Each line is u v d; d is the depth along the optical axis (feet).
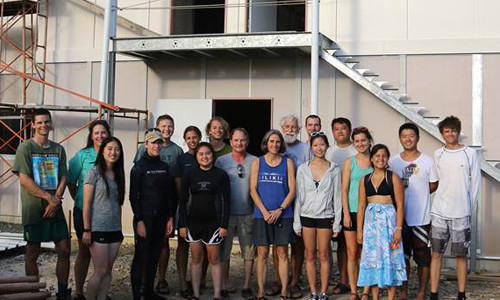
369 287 18.60
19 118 31.53
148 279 18.67
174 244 28.99
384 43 27.96
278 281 20.21
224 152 20.25
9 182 32.58
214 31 35.99
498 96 26.45
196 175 18.44
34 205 17.54
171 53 28.66
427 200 18.56
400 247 17.62
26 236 17.62
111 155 17.28
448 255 25.34
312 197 18.37
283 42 26.00
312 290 18.53
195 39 27.07
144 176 18.43
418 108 26.02
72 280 21.83
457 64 26.99
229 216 19.03
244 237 19.31
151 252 18.61
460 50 26.94
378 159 17.74
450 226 18.80
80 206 18.12
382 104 27.40
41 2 32.55
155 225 18.56
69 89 31.91
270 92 29.09
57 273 18.31
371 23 28.30
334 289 20.16
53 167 17.95
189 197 18.58
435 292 18.80
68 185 18.72
